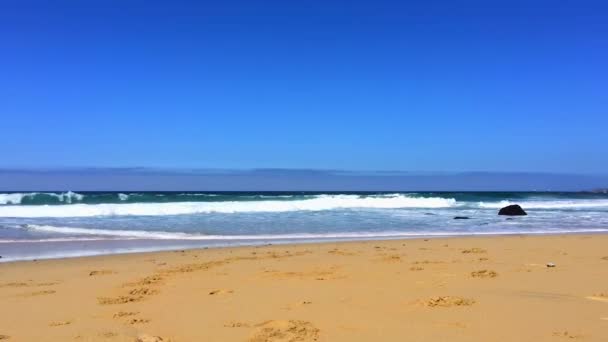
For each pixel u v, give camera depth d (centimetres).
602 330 501
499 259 1059
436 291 695
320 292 703
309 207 3241
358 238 1677
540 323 527
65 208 2655
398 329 511
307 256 1145
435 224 2256
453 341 471
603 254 1149
